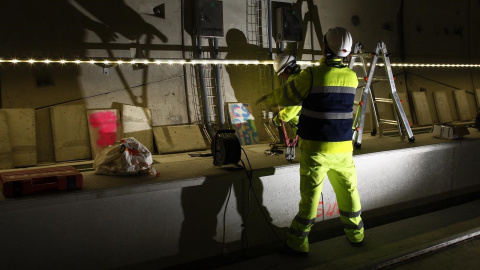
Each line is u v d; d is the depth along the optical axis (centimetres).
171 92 531
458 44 834
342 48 348
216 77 550
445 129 557
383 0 716
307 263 362
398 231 443
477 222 459
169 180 347
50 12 455
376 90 704
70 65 469
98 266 323
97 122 470
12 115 430
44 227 300
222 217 377
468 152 555
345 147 355
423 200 519
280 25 587
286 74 461
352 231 389
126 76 500
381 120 576
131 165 356
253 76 590
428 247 378
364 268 337
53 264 306
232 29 571
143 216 338
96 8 479
